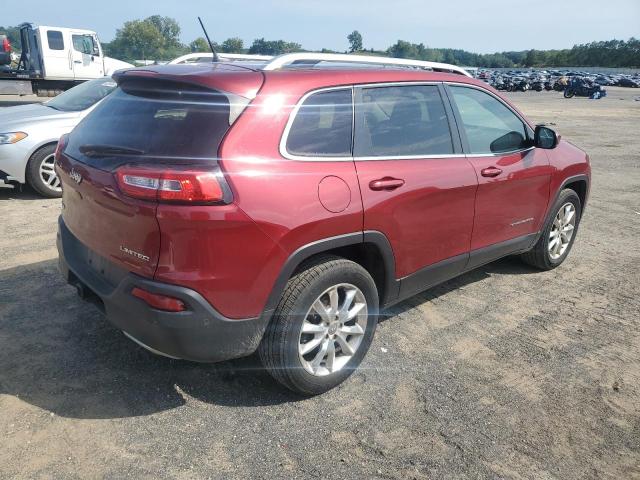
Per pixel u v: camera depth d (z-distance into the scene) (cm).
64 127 692
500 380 328
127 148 267
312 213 269
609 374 339
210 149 248
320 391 302
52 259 482
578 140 1543
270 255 258
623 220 706
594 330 397
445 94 368
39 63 1623
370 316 319
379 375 328
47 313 382
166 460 251
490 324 400
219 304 252
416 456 261
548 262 500
